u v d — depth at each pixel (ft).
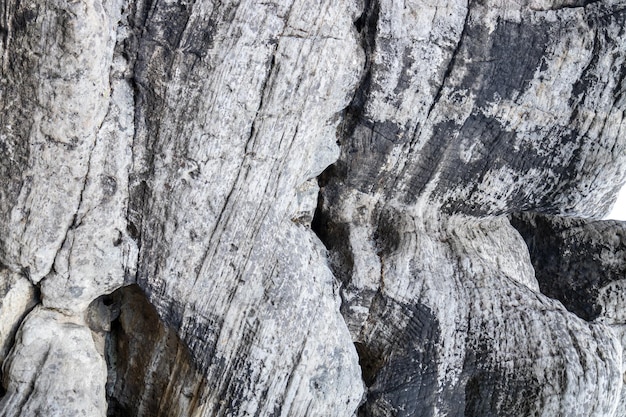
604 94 12.05
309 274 10.65
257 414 10.25
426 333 11.71
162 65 9.45
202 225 10.04
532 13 11.32
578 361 11.60
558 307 12.37
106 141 9.58
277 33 9.52
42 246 9.64
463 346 11.84
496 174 12.76
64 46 8.56
